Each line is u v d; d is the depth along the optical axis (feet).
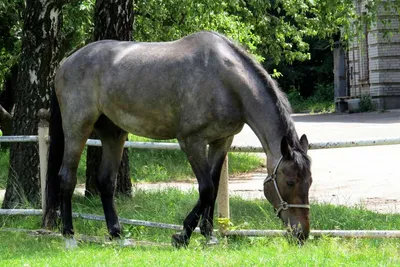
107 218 30.58
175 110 27.20
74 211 36.65
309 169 25.08
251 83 26.40
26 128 36.58
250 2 45.44
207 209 27.94
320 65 175.52
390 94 118.01
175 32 56.90
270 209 34.99
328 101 157.48
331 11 43.27
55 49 36.94
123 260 24.38
